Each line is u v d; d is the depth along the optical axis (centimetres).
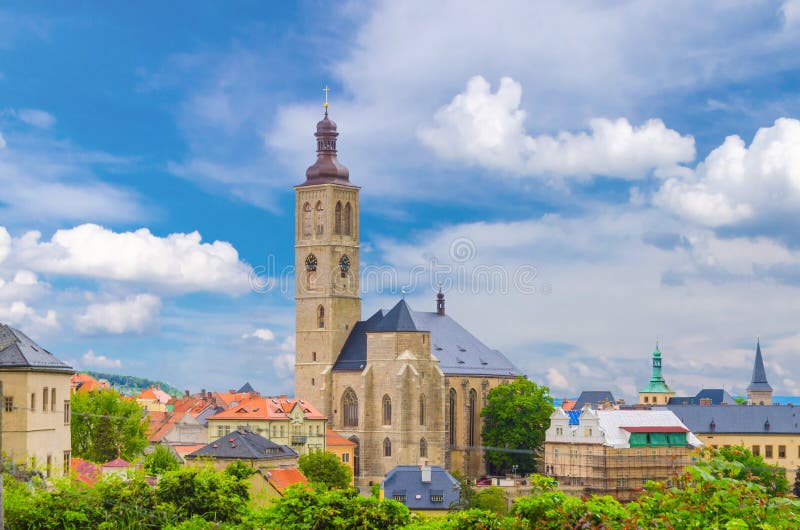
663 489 6469
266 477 13925
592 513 6944
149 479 10850
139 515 9525
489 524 8056
